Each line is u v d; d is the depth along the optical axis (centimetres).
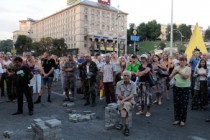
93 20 10862
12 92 1059
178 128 705
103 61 1248
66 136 616
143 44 12619
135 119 798
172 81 752
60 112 881
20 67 837
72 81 1087
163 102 1100
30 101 841
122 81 697
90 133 644
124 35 11794
